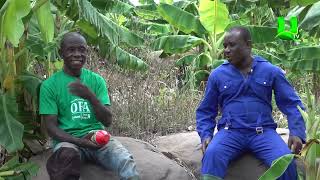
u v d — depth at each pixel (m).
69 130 3.92
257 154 4.14
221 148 4.08
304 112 4.05
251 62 4.26
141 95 5.56
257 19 9.42
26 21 3.96
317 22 4.06
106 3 5.13
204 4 8.00
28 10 3.54
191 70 8.04
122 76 5.88
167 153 4.60
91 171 3.96
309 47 5.68
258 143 4.12
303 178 4.27
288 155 3.57
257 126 4.16
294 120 4.08
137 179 3.79
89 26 4.94
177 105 5.71
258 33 7.41
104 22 4.52
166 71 7.08
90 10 4.29
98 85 4.12
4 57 4.07
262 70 4.22
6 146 3.66
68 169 3.68
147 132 5.29
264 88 4.21
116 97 5.59
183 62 8.86
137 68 5.42
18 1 3.50
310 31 4.68
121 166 3.80
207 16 8.12
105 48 5.27
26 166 3.72
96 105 3.79
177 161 4.54
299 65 5.70
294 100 4.17
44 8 4.02
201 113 4.39
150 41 8.34
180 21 8.25
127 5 6.81
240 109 4.20
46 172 3.99
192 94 6.29
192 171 4.49
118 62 5.31
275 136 4.15
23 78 4.23
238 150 4.17
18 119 4.25
